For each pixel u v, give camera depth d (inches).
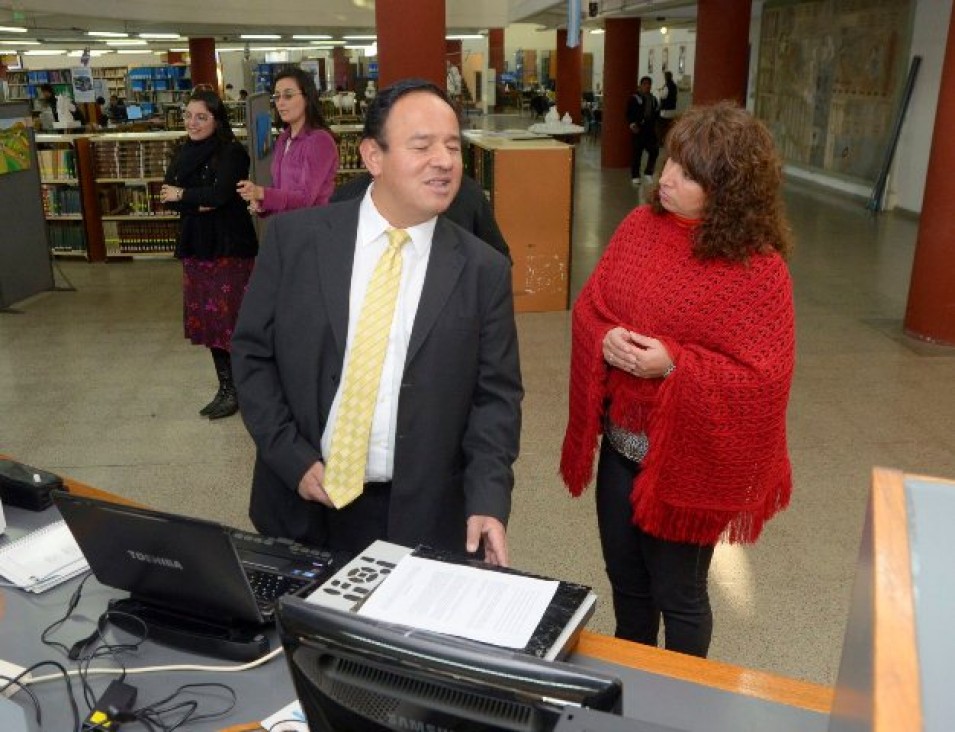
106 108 548.7
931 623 24.0
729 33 406.6
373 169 64.7
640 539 78.5
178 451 159.0
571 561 120.7
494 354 70.1
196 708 50.6
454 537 71.7
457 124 63.9
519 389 72.0
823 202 449.7
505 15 520.4
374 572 58.0
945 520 28.4
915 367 197.6
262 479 74.2
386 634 36.9
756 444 70.0
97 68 852.0
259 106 190.4
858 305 249.6
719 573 117.7
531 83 1155.9
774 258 68.6
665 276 70.4
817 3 502.0
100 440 164.2
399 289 66.4
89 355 216.1
